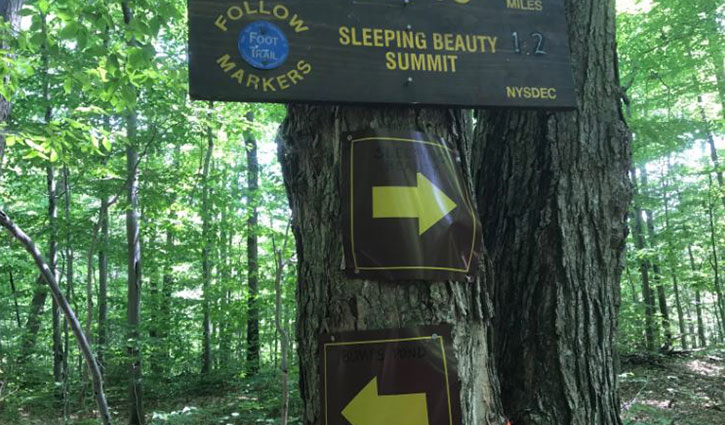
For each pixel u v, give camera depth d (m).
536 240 2.70
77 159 6.14
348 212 1.70
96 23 3.32
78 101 6.61
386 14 1.77
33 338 8.27
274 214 9.63
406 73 1.76
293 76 1.66
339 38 1.71
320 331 1.69
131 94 3.52
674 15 7.87
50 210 7.49
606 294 2.68
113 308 13.07
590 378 2.57
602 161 2.73
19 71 3.74
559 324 2.61
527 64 1.88
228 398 7.90
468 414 1.70
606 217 2.71
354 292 1.67
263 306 8.78
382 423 1.62
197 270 11.02
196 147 10.87
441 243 1.74
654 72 8.27
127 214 7.39
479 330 1.81
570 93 1.90
